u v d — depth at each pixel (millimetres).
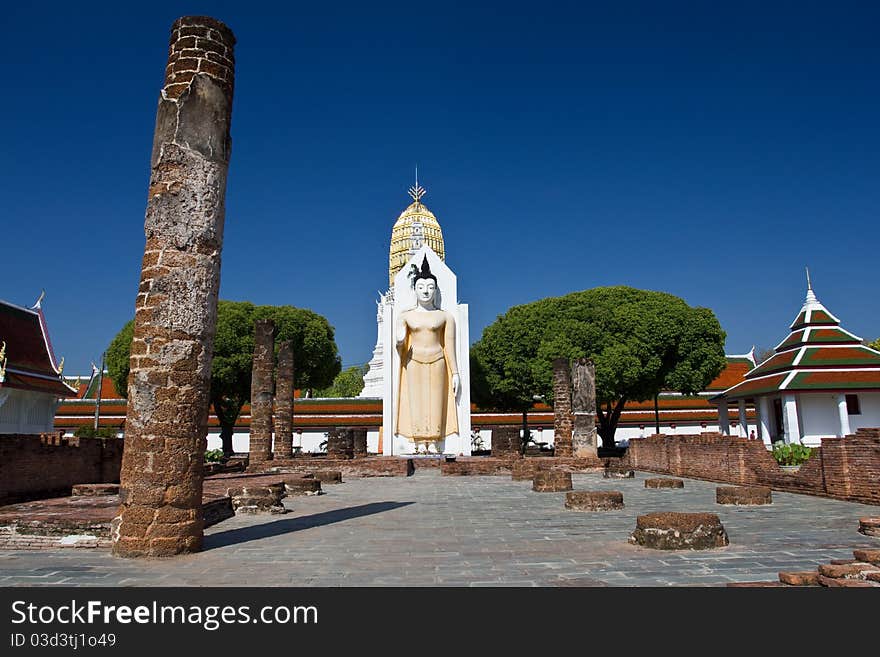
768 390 35812
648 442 30953
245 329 45906
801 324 37250
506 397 47219
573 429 31953
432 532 12336
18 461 18375
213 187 11008
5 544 10766
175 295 10461
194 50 11172
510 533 12141
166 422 10148
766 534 11516
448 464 29734
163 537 9859
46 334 44000
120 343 45344
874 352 35062
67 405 55375
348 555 9938
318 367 50969
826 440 17484
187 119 10930
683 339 41625
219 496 14766
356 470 29547
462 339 36750
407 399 35812
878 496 15617
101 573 8727
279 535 12062
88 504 14016
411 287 37000
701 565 8875
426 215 75250
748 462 21391
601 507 15711
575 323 41812
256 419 31062
